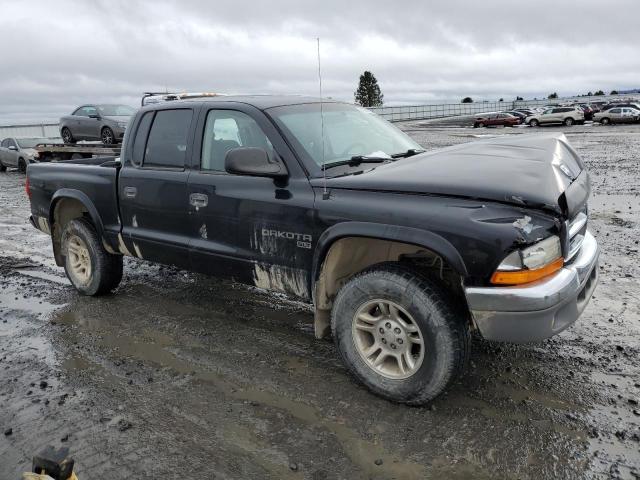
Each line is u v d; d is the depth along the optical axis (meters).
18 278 6.21
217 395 3.45
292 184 3.58
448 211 2.92
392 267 3.17
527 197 2.81
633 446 2.80
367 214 3.17
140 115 4.70
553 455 2.75
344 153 3.91
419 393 3.12
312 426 3.07
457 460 2.74
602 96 113.56
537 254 2.79
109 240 4.98
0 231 9.12
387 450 2.84
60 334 4.51
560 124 43.59
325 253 3.41
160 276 6.01
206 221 4.09
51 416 3.26
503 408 3.18
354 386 3.49
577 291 2.99
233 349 4.10
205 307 5.00
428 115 76.38
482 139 4.01
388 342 3.25
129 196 4.65
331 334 3.81
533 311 2.79
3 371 3.88
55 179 5.38
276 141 3.71
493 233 2.77
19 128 34.09
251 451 2.87
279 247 3.66
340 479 2.64
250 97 4.25
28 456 2.89
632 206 9.17
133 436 3.03
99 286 5.25
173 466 2.77
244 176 3.85
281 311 4.84
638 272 5.54
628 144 22.58
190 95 9.00
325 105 4.34
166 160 4.44
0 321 4.88
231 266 4.00
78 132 17.84
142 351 4.13
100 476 2.71
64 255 5.52
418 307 3.02
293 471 2.71
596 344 3.94
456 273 3.09
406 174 3.21
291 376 3.66
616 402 3.20
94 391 3.54
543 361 3.71
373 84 75.12
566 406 3.18
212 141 4.13
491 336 2.91
